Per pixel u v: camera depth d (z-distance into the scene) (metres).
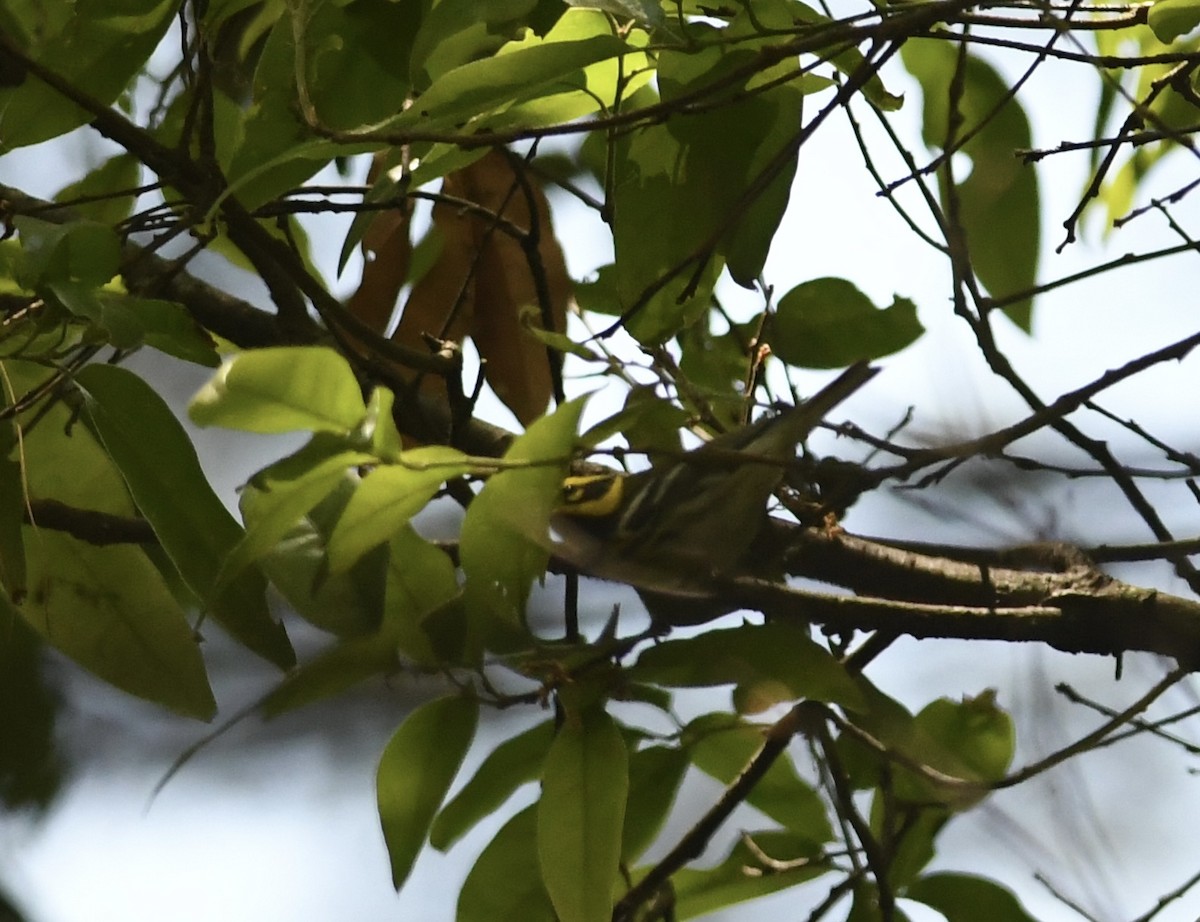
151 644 4.50
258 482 2.96
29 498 4.28
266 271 4.82
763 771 4.63
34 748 8.33
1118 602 4.11
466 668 3.65
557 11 4.20
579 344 3.86
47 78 3.87
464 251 5.17
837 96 3.89
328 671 3.49
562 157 6.23
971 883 4.74
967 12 4.09
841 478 3.83
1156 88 4.41
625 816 4.33
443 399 5.18
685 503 3.71
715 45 3.78
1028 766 4.21
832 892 4.71
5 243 3.66
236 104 4.85
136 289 4.29
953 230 4.39
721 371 4.88
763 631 3.57
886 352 4.91
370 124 4.28
